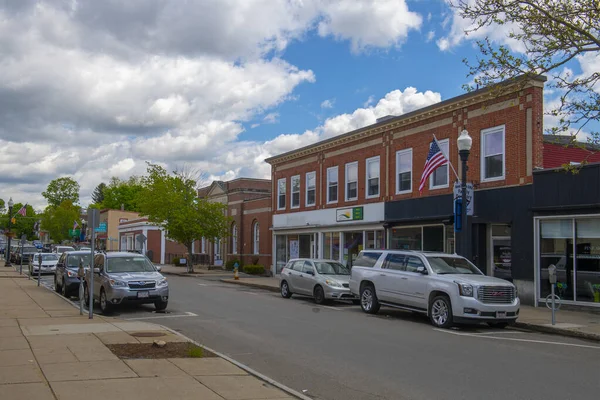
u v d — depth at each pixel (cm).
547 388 816
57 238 8681
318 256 3209
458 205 1986
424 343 1197
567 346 1197
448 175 2338
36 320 1441
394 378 874
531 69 1367
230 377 835
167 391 741
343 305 2023
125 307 1845
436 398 762
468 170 2225
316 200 3244
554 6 1337
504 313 1430
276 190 3700
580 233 1828
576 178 1823
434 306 1481
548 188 1905
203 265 4925
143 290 1681
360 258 1838
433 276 1514
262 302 2045
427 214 2406
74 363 898
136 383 778
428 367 954
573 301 1812
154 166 4369
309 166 3341
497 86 1453
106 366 880
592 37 1311
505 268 2108
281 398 727
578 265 1823
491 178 2131
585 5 1316
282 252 3625
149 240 6216
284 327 1412
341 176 3031
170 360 940
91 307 1486
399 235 2598
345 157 3008
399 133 2623
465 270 1588
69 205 10231
